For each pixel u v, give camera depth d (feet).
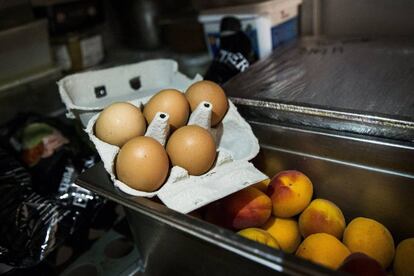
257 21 3.08
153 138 1.83
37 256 2.16
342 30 3.48
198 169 1.85
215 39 3.43
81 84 2.42
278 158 2.33
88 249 2.51
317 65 2.74
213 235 1.47
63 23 3.82
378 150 1.95
